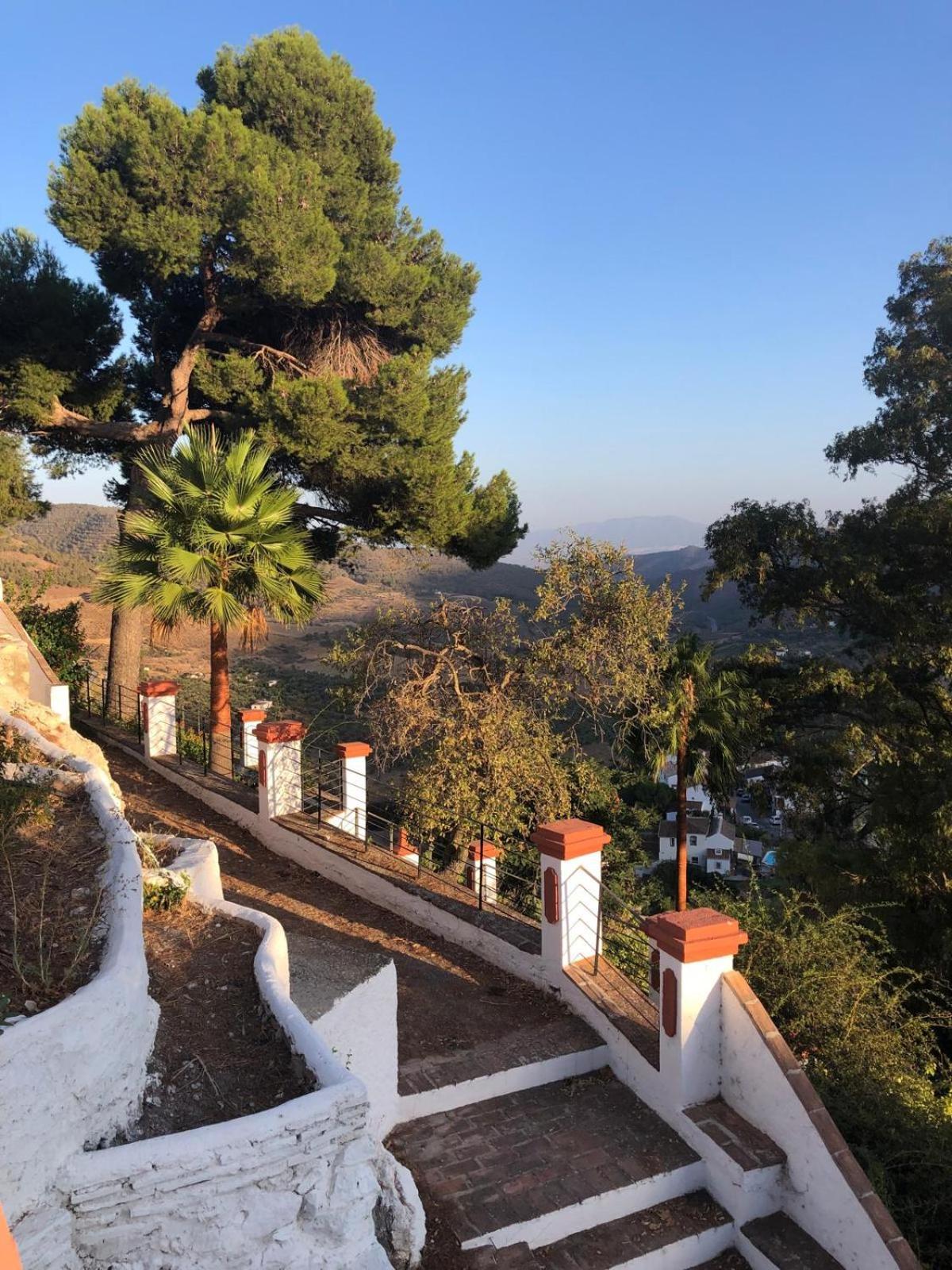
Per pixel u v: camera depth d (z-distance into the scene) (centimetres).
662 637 1405
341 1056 498
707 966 554
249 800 1065
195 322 1747
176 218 1362
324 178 1551
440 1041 613
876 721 2186
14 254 1530
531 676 1430
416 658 1488
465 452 1630
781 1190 509
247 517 1180
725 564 2231
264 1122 326
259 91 1565
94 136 1399
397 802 1333
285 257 1385
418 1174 502
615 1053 612
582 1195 490
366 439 1536
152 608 1204
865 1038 705
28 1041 300
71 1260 296
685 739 1944
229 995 447
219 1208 316
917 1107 627
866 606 2061
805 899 1027
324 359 1636
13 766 622
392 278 1538
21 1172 288
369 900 848
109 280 1619
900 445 2133
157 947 495
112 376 1698
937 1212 534
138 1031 368
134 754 1305
